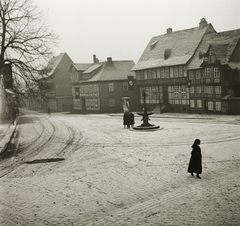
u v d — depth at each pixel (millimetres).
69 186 12844
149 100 59812
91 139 26453
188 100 50500
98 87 64562
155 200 10594
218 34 48719
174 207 9703
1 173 16141
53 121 47406
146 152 19688
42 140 27438
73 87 75062
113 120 44844
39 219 9250
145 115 32000
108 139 25953
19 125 42250
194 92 48688
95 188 12422
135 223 8562
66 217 9344
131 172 14906
